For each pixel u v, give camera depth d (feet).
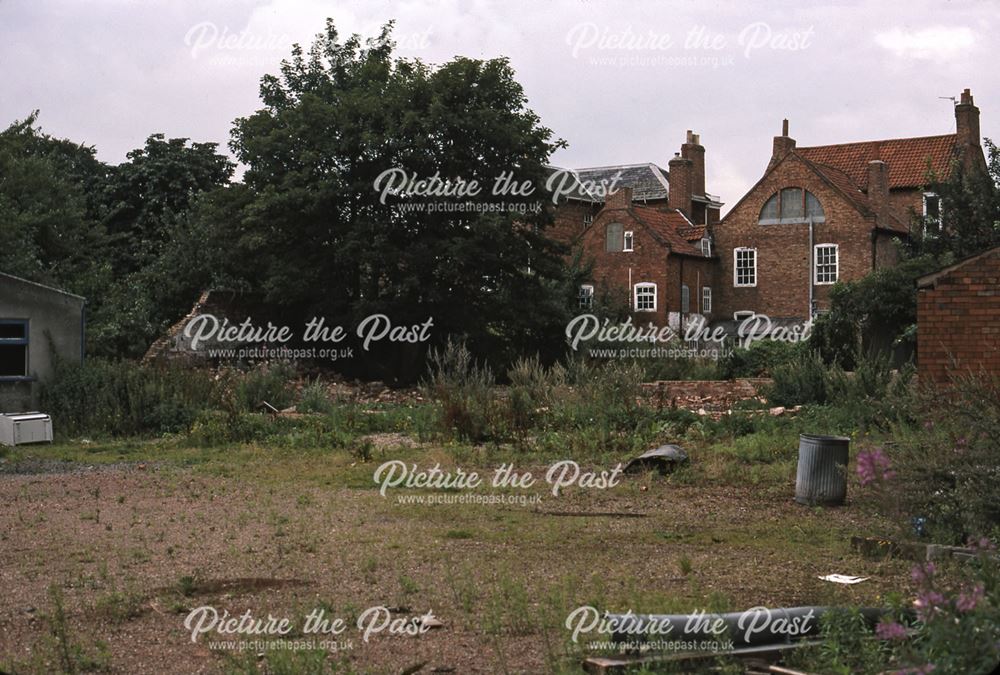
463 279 127.85
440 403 72.64
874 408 66.33
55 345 80.84
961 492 31.17
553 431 65.72
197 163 170.60
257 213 125.18
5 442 69.10
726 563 32.01
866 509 36.09
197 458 61.72
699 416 70.08
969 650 17.28
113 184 168.76
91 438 73.51
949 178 137.49
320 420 75.97
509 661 22.45
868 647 20.74
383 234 123.03
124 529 38.22
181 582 28.91
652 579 29.84
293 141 127.54
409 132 125.29
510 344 134.72
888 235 187.21
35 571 31.30
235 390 85.30
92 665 22.44
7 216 119.55
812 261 187.83
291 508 43.09
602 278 193.77
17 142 150.92
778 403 79.46
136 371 81.05
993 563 24.77
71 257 137.90
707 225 197.98
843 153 205.87
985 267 55.26
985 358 55.11
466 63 128.67
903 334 121.19
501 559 32.68
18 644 24.06
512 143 127.03
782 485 48.57
